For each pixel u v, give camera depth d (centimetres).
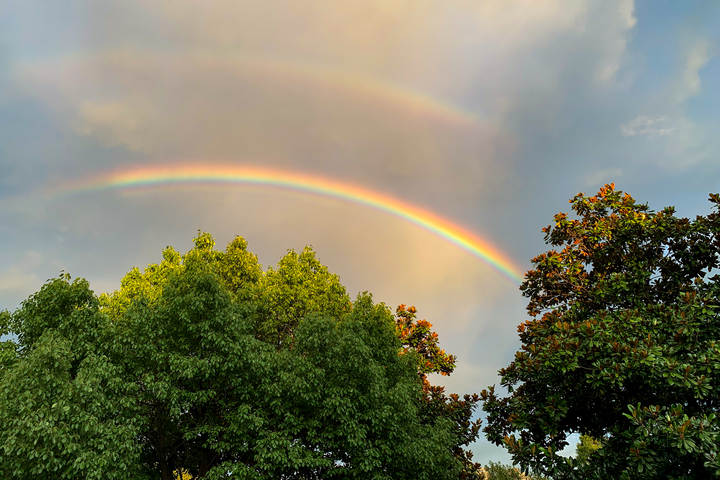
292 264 2344
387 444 1738
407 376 2112
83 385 1435
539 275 2044
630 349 1394
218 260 2319
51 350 1446
